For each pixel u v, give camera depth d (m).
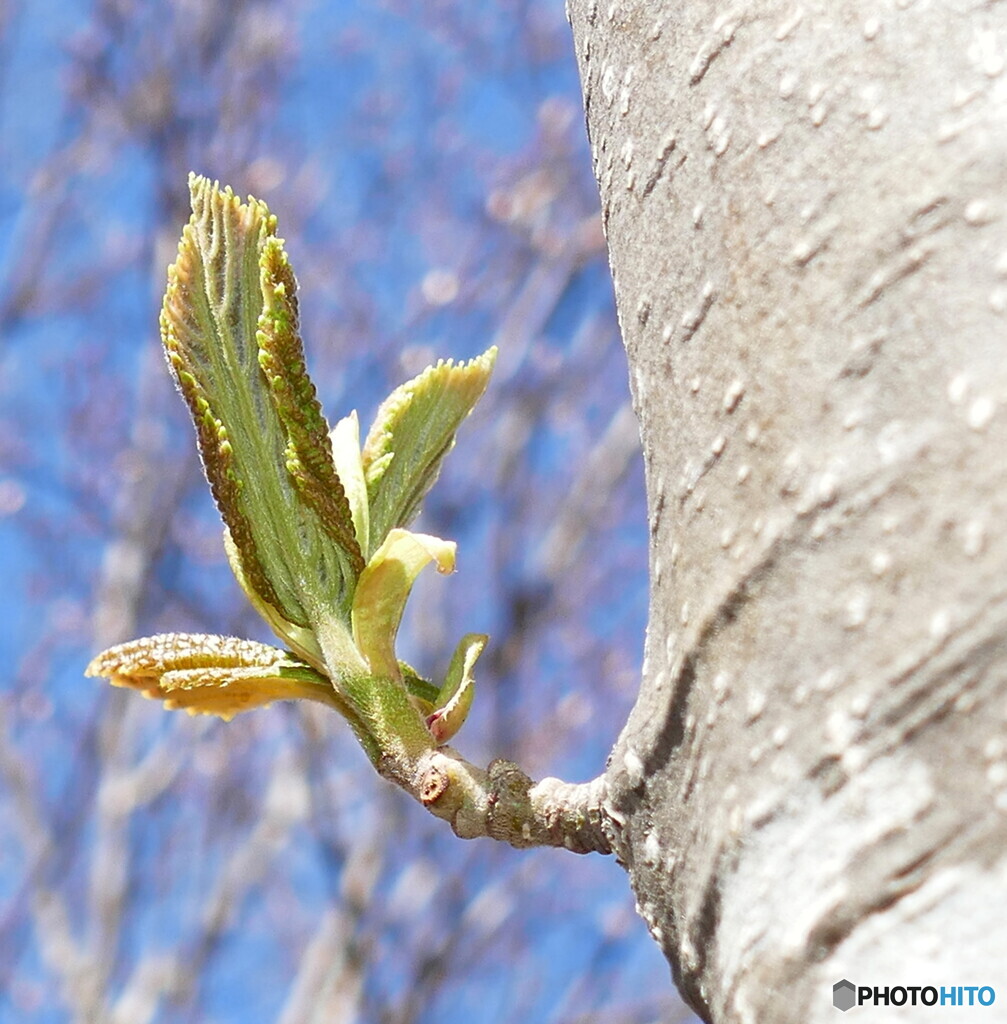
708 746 0.25
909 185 0.24
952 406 0.24
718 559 0.25
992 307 0.24
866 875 0.24
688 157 0.26
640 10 0.26
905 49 0.25
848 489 0.24
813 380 0.24
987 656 0.23
